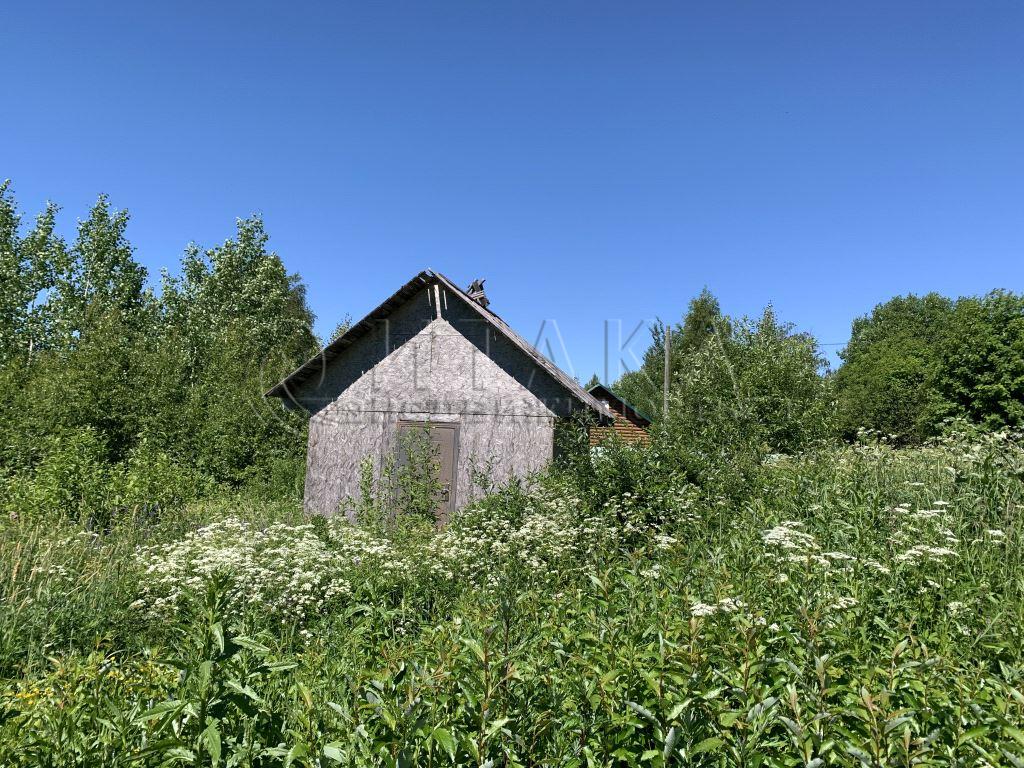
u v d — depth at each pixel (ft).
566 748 8.74
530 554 23.12
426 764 8.14
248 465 62.39
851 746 7.64
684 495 27.55
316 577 19.40
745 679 8.95
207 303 120.16
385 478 42.63
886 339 179.01
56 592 19.62
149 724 8.52
